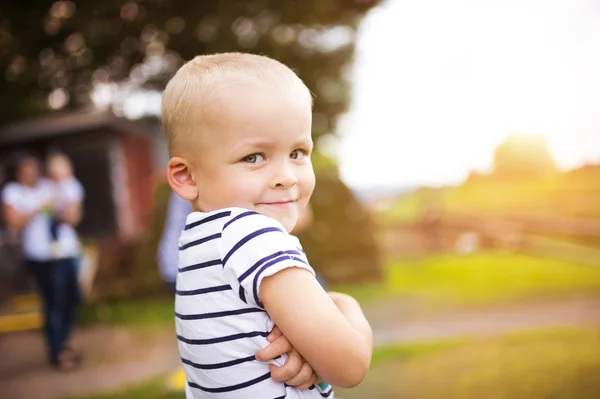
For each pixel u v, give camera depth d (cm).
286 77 118
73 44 1144
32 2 1066
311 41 1231
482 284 837
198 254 115
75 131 1223
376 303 739
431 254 1226
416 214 1478
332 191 939
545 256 1069
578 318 564
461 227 1348
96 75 1195
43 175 1193
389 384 387
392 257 1213
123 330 695
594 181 1141
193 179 120
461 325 571
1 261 1059
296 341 105
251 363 110
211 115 114
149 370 486
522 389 362
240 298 109
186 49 1164
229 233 110
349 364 106
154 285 908
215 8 1109
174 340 614
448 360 439
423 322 600
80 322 760
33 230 507
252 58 122
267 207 114
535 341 480
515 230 1215
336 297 132
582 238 1090
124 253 1013
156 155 1272
